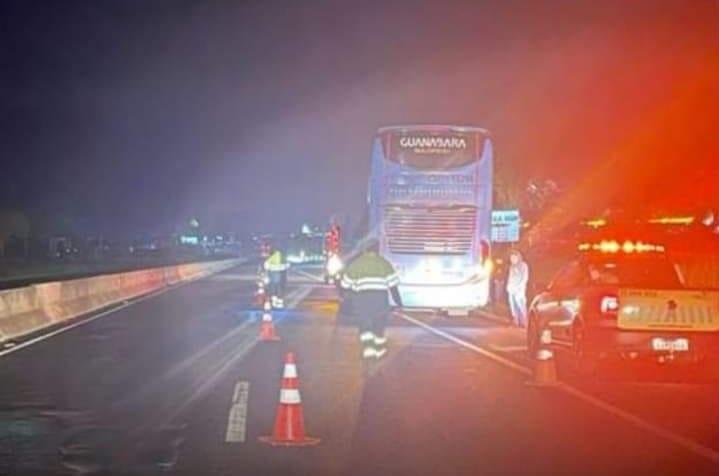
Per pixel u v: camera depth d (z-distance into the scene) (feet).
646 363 63.57
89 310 133.18
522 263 108.88
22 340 94.48
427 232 110.73
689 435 47.98
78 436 47.44
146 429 49.21
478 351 84.69
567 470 40.47
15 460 42.19
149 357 80.53
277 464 41.42
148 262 355.15
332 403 57.26
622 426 50.29
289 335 100.27
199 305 147.43
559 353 68.90
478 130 111.45
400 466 41.09
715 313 63.16
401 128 111.14
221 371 71.77
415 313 131.44
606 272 68.74
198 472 39.99
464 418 52.42
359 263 71.77
